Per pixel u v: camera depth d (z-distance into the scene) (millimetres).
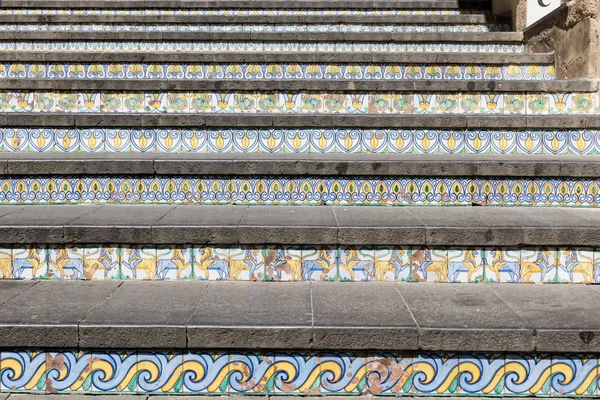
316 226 3164
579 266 3166
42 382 2531
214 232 3162
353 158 3951
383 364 2533
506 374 2516
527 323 2543
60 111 5141
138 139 4453
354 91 5102
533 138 4340
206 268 3199
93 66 5812
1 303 2773
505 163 3764
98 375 2537
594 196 3768
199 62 5785
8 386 2525
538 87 4977
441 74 5738
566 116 4293
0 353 2512
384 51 6426
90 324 2502
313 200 3854
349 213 3561
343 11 7688
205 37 6582
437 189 3826
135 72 5820
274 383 2547
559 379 2504
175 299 2861
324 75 5781
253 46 6605
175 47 6609
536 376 2510
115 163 3807
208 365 2539
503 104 5035
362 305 2789
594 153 4309
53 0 7684
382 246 3178
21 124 4422
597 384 2498
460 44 6508
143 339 2498
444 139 4379
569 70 5359
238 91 5133
